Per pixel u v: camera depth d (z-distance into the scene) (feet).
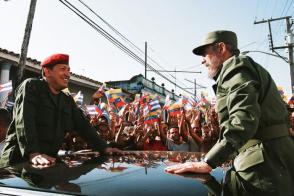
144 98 29.78
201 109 30.01
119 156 7.09
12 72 35.81
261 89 5.65
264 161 5.36
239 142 5.20
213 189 4.56
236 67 5.67
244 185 5.30
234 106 5.38
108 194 4.15
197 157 6.79
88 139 9.20
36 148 8.15
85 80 44.24
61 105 9.34
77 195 4.22
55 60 9.10
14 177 4.98
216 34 6.72
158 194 4.13
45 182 4.66
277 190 5.26
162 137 21.68
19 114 8.38
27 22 29.01
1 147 11.12
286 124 5.98
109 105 29.25
